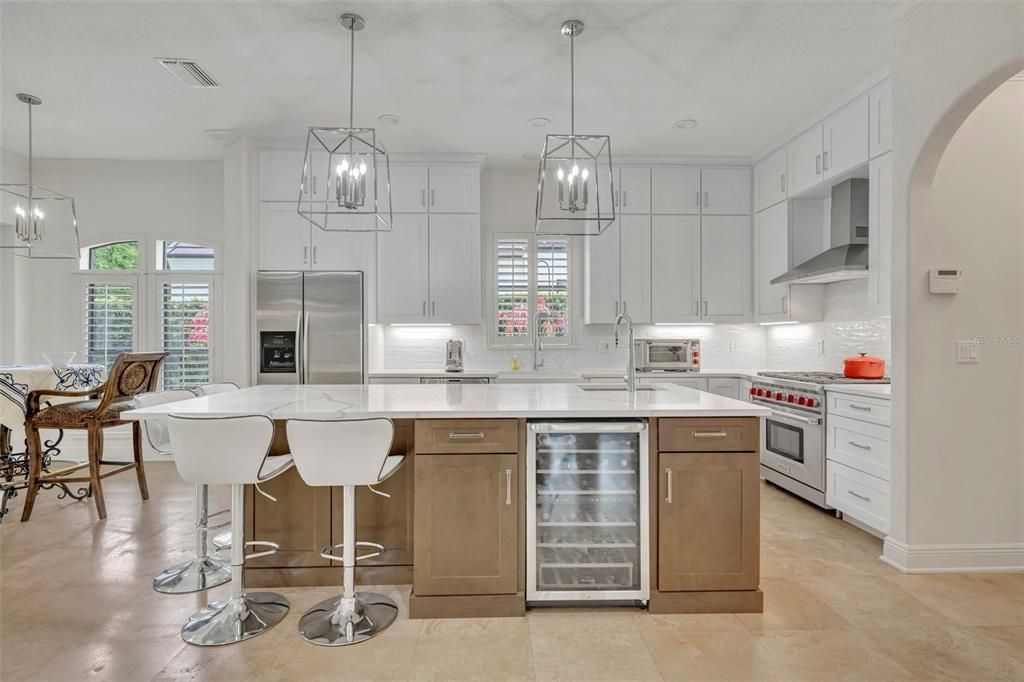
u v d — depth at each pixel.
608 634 2.12
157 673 1.88
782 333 5.04
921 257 2.61
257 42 2.97
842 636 2.10
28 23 2.78
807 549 2.94
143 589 2.48
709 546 2.28
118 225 5.09
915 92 2.57
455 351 4.93
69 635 2.11
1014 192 2.64
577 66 3.24
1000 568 2.64
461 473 2.25
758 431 2.27
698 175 4.92
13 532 3.18
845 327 4.22
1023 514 2.64
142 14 2.71
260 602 2.31
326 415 2.17
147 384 3.83
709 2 2.63
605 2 2.63
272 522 2.52
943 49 2.43
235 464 2.03
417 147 4.62
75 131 4.26
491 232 5.23
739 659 1.96
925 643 2.05
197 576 2.54
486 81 3.43
